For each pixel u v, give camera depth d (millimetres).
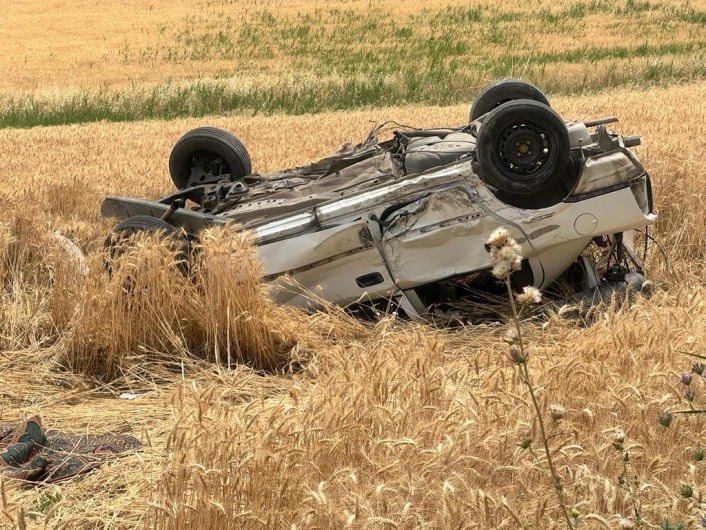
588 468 4211
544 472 4145
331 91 30219
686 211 9617
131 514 4621
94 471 5207
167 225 8023
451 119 21656
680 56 32031
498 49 37656
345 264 7730
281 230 7750
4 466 5188
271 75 32438
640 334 5809
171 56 41031
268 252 7770
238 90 30031
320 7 54156
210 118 26453
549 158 7262
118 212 8883
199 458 4266
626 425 4645
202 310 7320
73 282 7867
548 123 7195
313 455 4340
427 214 7535
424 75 31188
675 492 4125
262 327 7207
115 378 7195
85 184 13102
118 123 26094
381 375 5215
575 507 3941
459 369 5578
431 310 8008
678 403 4805
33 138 21406
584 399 4883
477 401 4660
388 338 6566
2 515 4047
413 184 7562
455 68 32344
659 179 10242
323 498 3682
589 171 7371
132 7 58344
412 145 8586
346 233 7617
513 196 7734
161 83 31953
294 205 8148
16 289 8383
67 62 39938
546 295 8125
